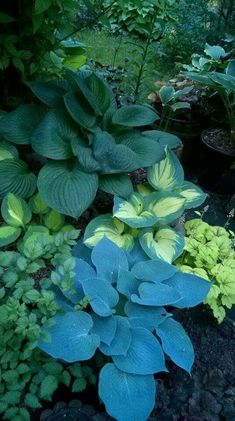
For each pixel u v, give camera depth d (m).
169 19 2.48
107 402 0.78
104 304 0.88
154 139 1.27
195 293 0.98
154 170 1.21
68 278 0.84
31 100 1.36
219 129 1.80
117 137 1.21
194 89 1.84
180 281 1.00
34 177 1.13
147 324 0.90
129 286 0.95
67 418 0.85
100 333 0.85
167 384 0.98
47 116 1.11
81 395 0.90
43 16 1.12
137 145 1.18
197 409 0.91
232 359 1.06
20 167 1.14
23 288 0.80
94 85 1.18
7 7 1.17
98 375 0.91
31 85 1.16
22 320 0.76
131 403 0.79
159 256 1.04
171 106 1.61
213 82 1.53
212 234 1.15
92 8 1.21
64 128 1.12
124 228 1.10
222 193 1.75
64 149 1.09
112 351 0.83
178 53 2.41
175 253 1.06
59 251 0.89
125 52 2.53
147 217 1.07
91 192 1.04
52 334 0.83
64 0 1.13
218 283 1.07
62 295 0.92
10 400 0.78
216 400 0.95
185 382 0.99
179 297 0.92
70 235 0.90
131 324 0.89
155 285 0.94
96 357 0.92
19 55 1.16
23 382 0.80
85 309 0.95
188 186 1.22
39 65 1.26
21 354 0.80
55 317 0.86
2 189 1.08
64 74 1.34
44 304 0.81
